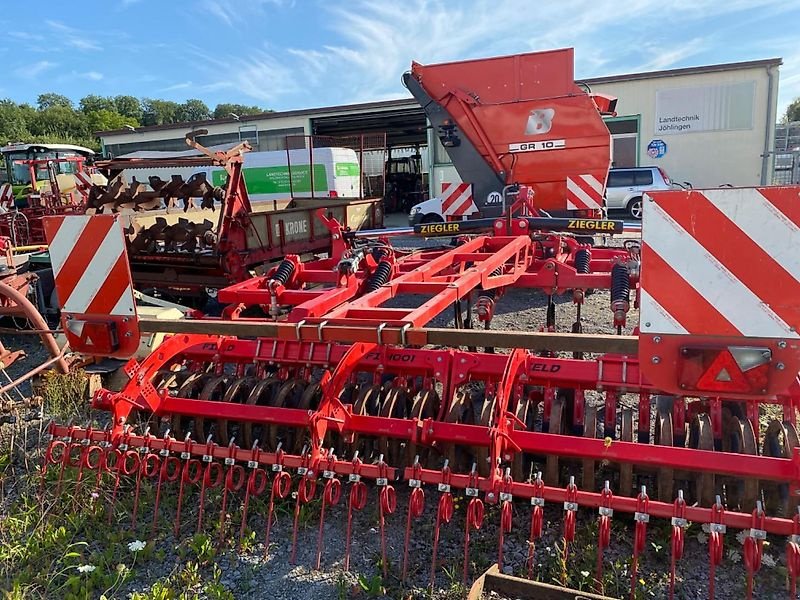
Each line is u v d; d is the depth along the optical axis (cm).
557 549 281
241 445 358
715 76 2116
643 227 224
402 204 2723
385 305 820
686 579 269
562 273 535
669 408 323
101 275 306
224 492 302
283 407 359
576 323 542
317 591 271
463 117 904
